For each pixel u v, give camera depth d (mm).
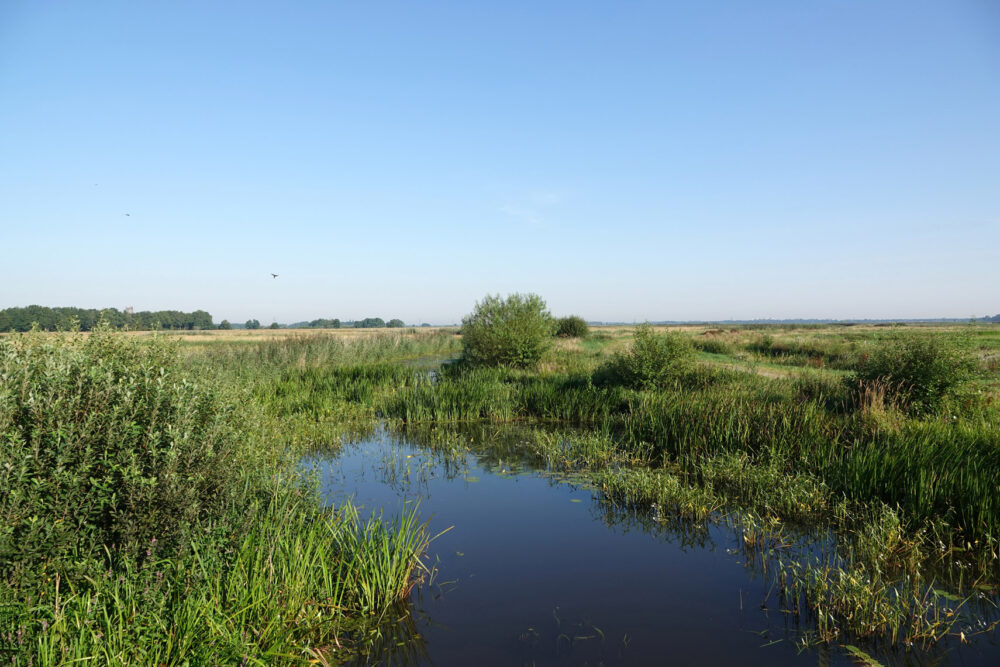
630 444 10172
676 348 14688
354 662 3844
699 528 6363
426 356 37438
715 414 9898
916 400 10156
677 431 9828
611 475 8062
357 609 4461
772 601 4664
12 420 3721
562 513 6973
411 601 4695
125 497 3910
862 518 6141
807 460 7812
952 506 5949
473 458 9914
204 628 3521
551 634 4168
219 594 3824
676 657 3852
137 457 4055
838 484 7016
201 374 7059
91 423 3902
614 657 3854
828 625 4230
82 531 3727
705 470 8070
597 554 5699
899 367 10672
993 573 5008
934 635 4004
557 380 16234
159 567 3936
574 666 3740
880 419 8875
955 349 10453
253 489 5230
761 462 8195
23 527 3479
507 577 5156
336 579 4711
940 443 7441
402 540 5148
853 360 19516
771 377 15188
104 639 3230
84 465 3705
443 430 12367
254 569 4078
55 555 3551
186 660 3258
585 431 11438
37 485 3537
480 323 21578
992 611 4414
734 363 21438
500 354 20734
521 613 4492
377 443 11180
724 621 4344
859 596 4277
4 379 3859
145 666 3113
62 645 3010
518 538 6121
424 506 7227
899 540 5414
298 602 4027
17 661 2852
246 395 8141
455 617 4434
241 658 3385
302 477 6363
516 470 9047
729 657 3842
